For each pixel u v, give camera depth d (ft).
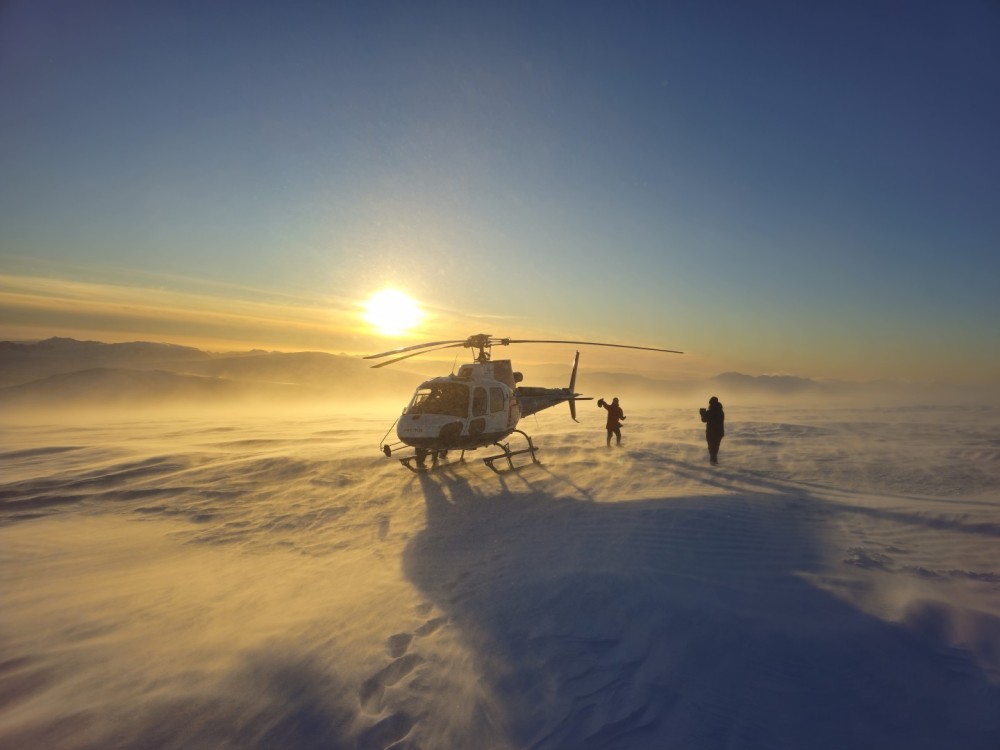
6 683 13.26
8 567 22.80
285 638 15.25
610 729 11.01
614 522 25.79
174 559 23.73
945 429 86.99
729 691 12.16
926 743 10.46
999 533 23.65
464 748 10.64
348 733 11.12
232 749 10.69
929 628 14.62
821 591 17.44
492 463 45.16
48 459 53.78
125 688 12.85
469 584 18.95
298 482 38.47
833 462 46.98
